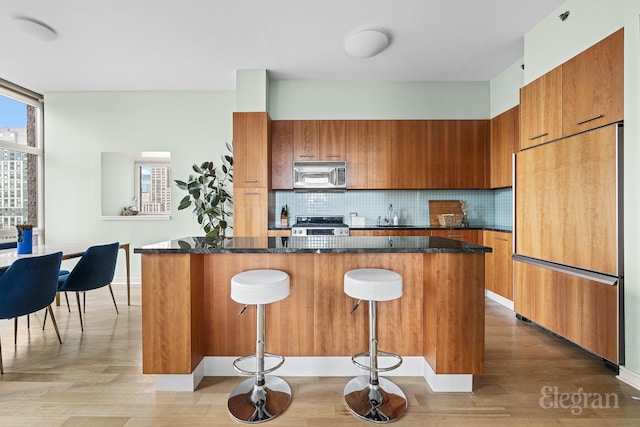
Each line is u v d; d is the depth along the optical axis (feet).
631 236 6.06
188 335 5.84
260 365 5.65
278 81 13.26
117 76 12.49
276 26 9.05
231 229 14.14
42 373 6.58
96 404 5.55
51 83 13.12
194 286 6.03
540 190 8.32
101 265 9.09
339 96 13.33
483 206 14.05
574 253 7.23
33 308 7.05
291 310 6.51
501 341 8.18
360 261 6.50
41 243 14.17
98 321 9.61
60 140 14.17
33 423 5.06
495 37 9.66
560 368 6.81
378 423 5.06
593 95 6.77
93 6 8.03
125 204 15.35
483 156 13.08
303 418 5.21
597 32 6.89
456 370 5.81
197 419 5.17
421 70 12.27
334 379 6.40
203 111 14.19
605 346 6.49
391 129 13.01
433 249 5.65
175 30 9.20
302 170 12.79
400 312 6.51
